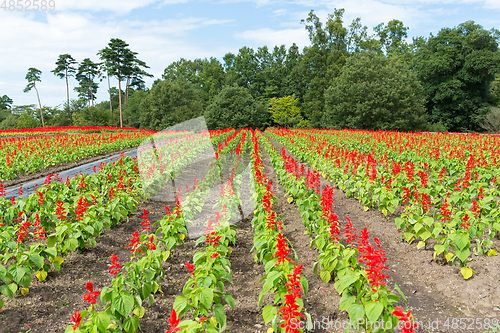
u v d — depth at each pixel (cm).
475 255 539
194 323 280
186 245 601
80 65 8069
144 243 452
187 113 4847
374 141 2112
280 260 360
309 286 466
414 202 602
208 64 8331
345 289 368
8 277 410
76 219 577
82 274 505
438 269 509
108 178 898
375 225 718
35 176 1288
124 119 7025
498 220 551
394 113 4466
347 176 973
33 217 619
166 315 404
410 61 6072
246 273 512
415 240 618
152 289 416
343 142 2216
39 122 7181
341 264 413
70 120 6944
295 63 7612
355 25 6338
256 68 7988
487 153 1277
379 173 885
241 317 396
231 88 6100
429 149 1552
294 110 6216
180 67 8869
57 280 484
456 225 545
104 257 566
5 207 636
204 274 365
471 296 434
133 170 869
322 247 491
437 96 5031
